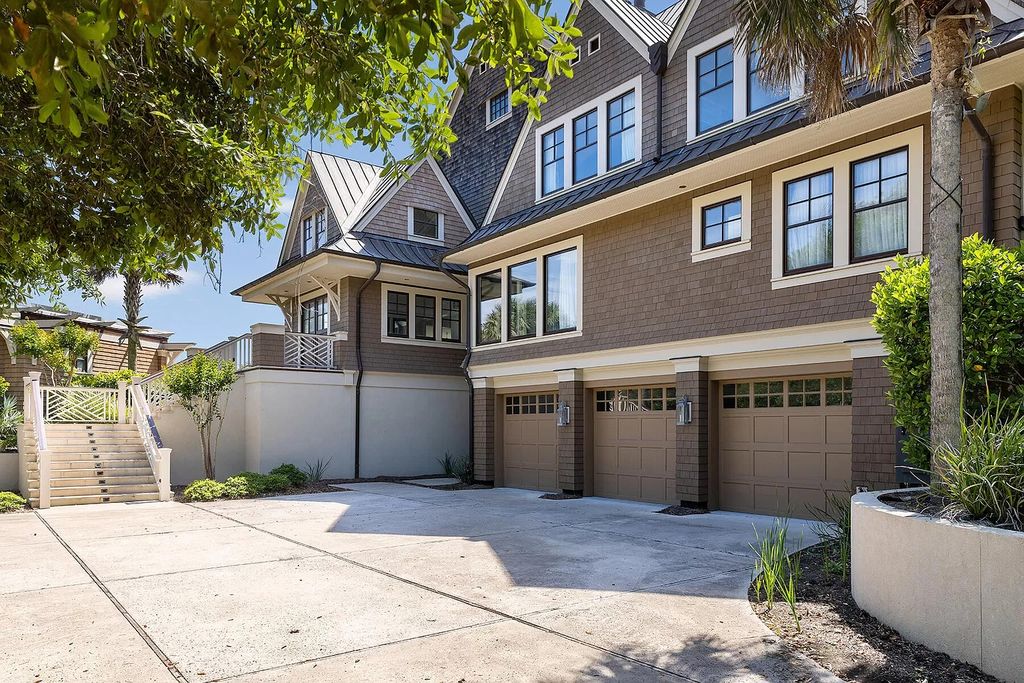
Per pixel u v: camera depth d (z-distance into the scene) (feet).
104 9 8.60
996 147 28.60
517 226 48.88
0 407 60.03
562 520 36.73
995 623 14.19
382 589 22.18
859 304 32.22
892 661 15.20
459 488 54.70
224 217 20.17
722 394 40.32
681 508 39.88
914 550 16.33
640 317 43.47
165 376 54.85
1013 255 21.95
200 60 19.58
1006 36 27.14
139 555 27.78
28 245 19.35
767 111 37.24
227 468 59.62
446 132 20.04
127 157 17.79
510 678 14.67
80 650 16.52
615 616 19.10
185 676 14.84
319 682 14.46
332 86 15.67
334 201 69.41
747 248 37.45
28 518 38.50
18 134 16.58
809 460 35.55
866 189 32.60
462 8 10.21
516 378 54.95
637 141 45.09
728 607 19.85
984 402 21.20
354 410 62.95
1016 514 15.28
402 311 66.90
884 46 23.27
